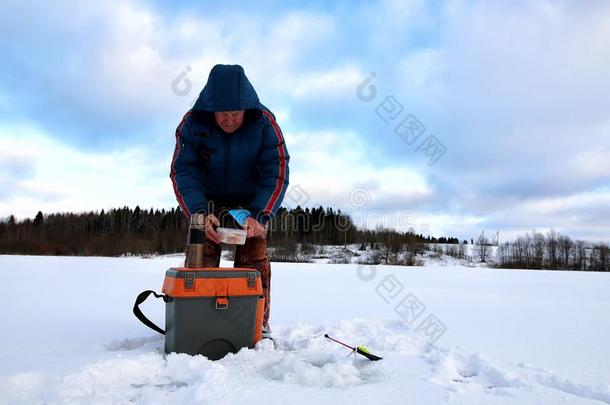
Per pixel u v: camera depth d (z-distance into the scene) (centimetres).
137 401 137
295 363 170
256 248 239
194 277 187
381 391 148
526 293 640
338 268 1415
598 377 182
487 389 157
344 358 196
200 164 240
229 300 192
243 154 236
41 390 150
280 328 278
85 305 396
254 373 169
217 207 261
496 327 310
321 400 137
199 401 132
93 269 1059
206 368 164
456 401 139
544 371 185
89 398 137
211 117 228
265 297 240
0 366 170
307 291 589
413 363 191
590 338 271
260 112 230
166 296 194
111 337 241
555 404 139
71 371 162
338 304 438
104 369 160
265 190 236
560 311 419
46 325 285
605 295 627
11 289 548
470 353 205
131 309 371
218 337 191
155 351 202
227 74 211
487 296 570
